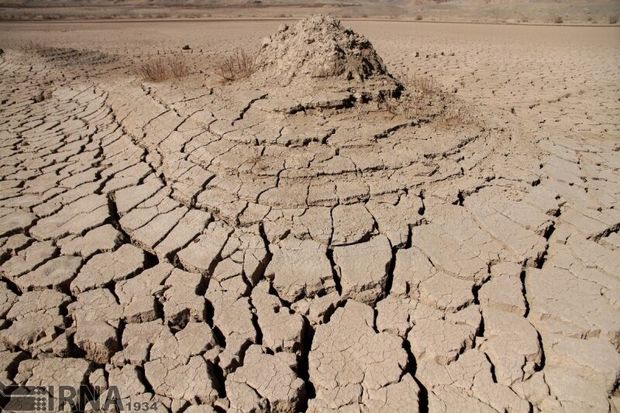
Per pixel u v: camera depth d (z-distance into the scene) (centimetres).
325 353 281
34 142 627
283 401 253
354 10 3578
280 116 521
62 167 539
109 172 511
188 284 336
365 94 538
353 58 564
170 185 459
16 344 292
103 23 2383
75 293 337
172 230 394
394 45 1569
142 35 1852
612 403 251
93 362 284
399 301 319
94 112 732
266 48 671
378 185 427
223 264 351
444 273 336
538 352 275
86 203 447
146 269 357
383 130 497
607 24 2267
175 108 583
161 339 294
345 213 395
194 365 274
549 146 559
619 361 266
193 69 841
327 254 360
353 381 263
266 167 446
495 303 311
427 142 498
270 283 336
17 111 783
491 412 245
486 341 287
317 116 520
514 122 642
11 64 1165
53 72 1075
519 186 446
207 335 295
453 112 583
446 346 281
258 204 407
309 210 399
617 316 297
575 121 700
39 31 2053
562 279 332
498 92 898
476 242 367
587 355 271
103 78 984
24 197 465
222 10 3641
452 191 428
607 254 357
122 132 615
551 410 245
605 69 1142
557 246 369
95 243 384
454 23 2378
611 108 780
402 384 260
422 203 411
